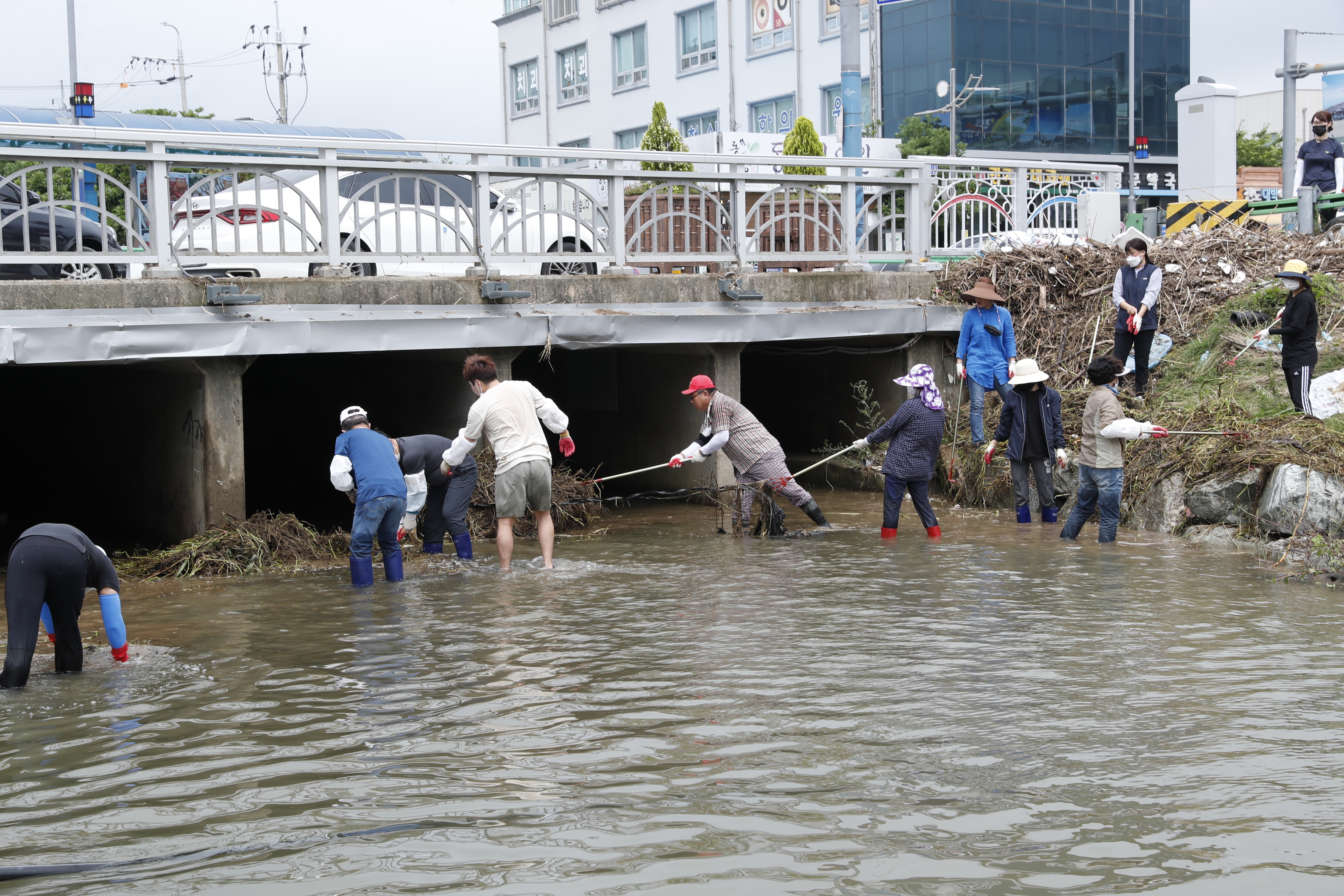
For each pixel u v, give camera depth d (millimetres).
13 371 11477
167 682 5633
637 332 10609
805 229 11758
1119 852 3514
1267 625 6355
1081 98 38000
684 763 4336
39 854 3631
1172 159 39812
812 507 10102
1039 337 12352
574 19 38844
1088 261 12719
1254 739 4477
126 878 3453
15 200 9484
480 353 10227
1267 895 3229
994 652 5848
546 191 12266
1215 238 13078
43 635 6938
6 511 12227
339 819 3877
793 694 5172
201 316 8984
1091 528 9906
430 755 4488
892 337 12656
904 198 12594
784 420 14742
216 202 9539
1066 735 4559
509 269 11766
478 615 6980
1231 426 9672
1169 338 11852
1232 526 9203
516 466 8414
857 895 3264
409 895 3314
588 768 4305
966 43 35562
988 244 12945
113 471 11383
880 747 4457
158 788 4191
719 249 11211
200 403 9242
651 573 8281
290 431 13906
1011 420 10156
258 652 6184
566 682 5457
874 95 34719
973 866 3434
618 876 3404
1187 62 40031
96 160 8602
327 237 9469
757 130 33812
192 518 9570
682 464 11695
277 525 9359
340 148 9453
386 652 6121
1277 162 40844
